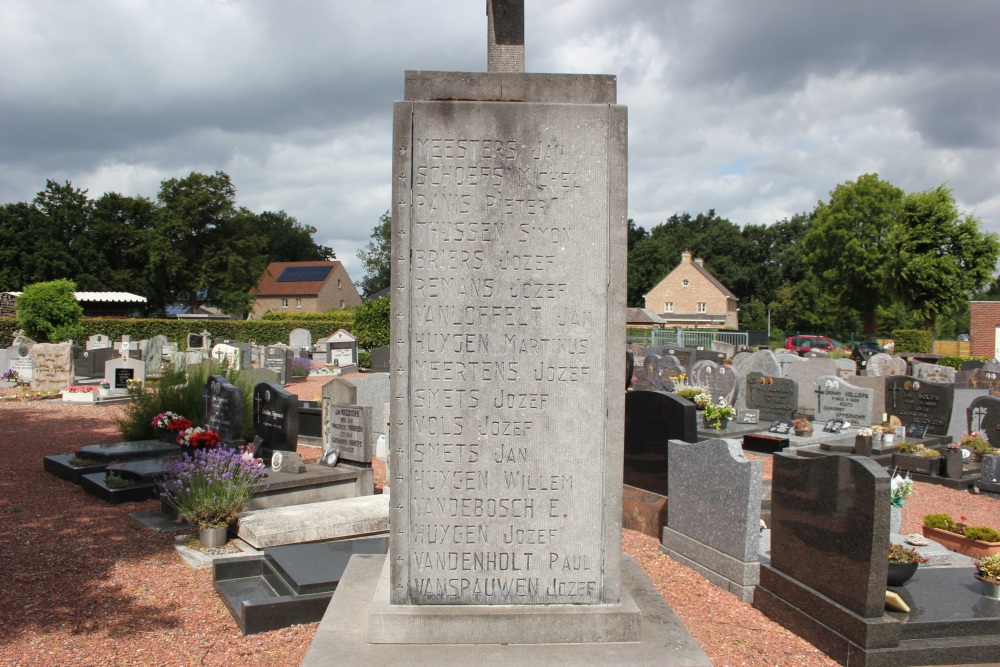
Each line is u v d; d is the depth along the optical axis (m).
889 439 12.92
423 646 4.20
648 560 7.38
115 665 5.06
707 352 26.77
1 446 13.50
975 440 12.48
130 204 59.38
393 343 4.30
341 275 83.06
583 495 4.40
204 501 7.68
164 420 11.85
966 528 7.73
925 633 5.25
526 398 4.36
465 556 4.38
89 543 7.79
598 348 4.37
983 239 49.16
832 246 55.97
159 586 6.59
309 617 5.79
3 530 8.21
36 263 54.06
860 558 5.21
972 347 45.50
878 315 70.69
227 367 14.11
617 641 4.30
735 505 6.61
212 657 5.19
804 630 5.65
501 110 4.28
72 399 19.84
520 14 4.52
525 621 4.27
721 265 88.81
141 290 57.91
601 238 4.35
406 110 4.25
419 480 4.35
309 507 8.28
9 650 5.27
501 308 4.33
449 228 4.29
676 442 7.59
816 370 18.03
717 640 5.56
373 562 5.61
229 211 60.81
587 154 4.32
